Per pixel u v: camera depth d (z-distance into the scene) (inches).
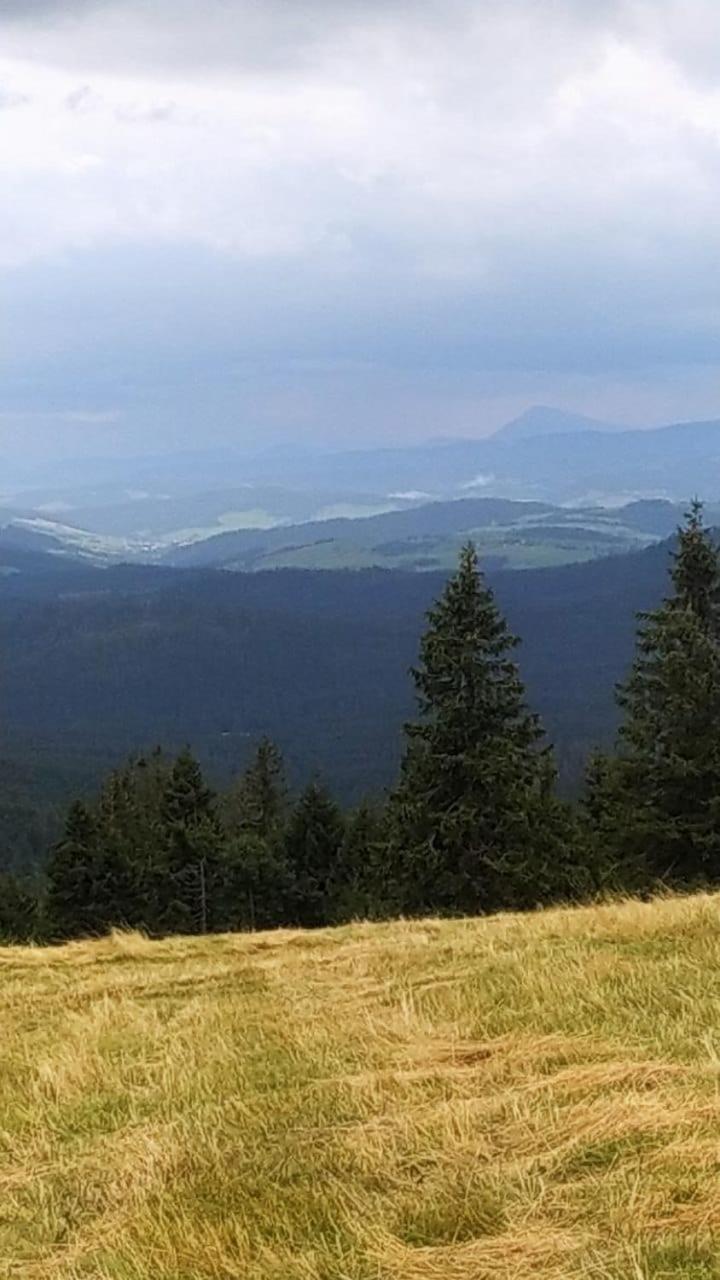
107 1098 315.0
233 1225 210.1
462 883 1182.9
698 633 1168.2
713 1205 191.3
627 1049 290.2
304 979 495.5
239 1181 232.7
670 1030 303.0
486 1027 340.5
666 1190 199.6
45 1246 221.3
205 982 519.8
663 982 362.6
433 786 1213.7
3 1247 222.8
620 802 1218.6
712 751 1140.5
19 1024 457.7
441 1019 362.0
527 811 1214.3
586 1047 297.4
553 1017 335.6
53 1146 281.6
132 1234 214.2
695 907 523.2
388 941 593.6
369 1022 359.9
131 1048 373.7
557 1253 185.6
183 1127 275.9
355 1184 223.3
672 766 1131.3
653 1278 173.2
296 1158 241.9
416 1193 215.8
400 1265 188.9
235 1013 416.8
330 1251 197.5
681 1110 235.3
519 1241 191.3
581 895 1215.6
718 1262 174.7
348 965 520.1
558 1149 227.1
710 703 1147.3
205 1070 325.7
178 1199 228.1
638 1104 241.1
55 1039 405.1
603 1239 187.8
